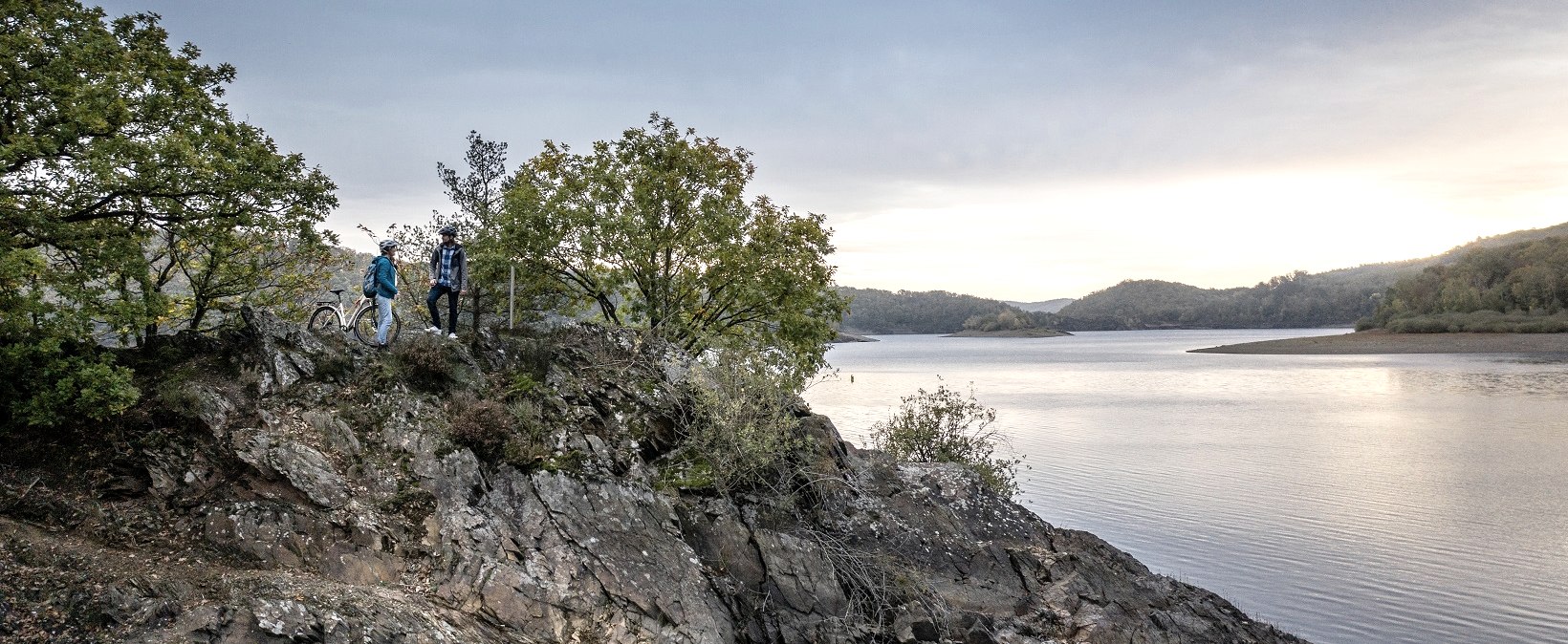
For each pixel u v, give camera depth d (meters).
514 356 17.58
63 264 15.70
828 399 75.44
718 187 29.55
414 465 13.70
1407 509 31.36
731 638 13.55
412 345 16.11
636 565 13.57
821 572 15.53
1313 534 28.14
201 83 17.50
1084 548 19.30
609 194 28.53
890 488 19.08
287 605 10.28
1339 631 20.36
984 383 96.12
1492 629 20.41
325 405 14.20
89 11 15.97
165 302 16.08
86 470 11.99
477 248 27.16
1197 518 30.31
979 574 17.38
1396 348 155.00
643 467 15.92
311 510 12.27
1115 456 43.06
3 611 9.21
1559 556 25.59
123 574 10.28
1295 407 65.94
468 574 12.32
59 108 14.58
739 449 16.61
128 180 14.59
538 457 14.51
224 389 13.83
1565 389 75.19
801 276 30.08
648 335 19.66
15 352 12.27
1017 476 37.72
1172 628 16.77
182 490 12.09
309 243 18.03
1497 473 37.88
